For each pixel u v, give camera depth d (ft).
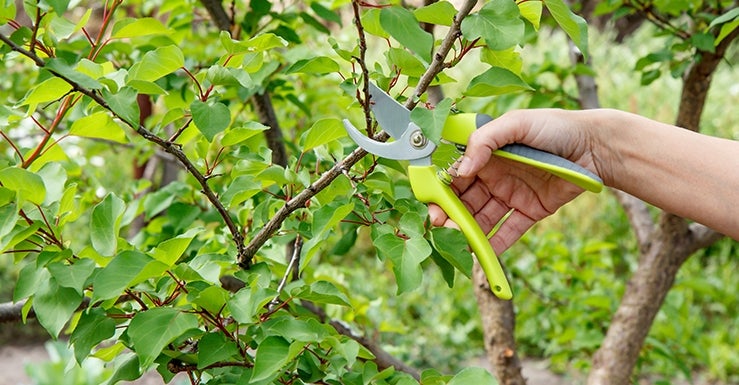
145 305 3.66
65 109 3.73
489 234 4.73
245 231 4.97
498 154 3.88
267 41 3.77
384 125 3.74
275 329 3.42
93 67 3.60
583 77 7.45
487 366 14.33
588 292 8.89
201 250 4.77
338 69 3.86
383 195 4.11
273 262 4.51
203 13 7.30
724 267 16.98
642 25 23.22
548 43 20.43
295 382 3.63
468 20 3.26
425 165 3.85
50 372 11.16
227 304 3.35
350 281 13.80
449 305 15.35
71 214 3.79
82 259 3.44
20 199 3.32
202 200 6.21
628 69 21.72
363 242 17.92
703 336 14.10
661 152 4.15
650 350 8.43
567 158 4.19
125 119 3.36
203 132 3.52
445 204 3.90
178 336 3.27
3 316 4.36
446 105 3.36
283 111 8.14
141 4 8.41
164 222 6.12
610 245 9.01
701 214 4.20
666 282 6.97
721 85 21.43
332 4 6.39
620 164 4.22
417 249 3.38
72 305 3.35
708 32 6.03
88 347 3.48
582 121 4.09
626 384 7.07
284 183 4.02
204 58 6.90
